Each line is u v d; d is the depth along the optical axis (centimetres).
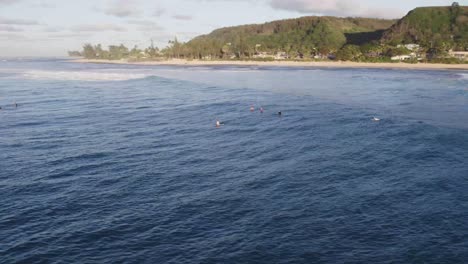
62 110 6788
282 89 10131
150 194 2878
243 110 6762
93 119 5928
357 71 17362
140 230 2325
